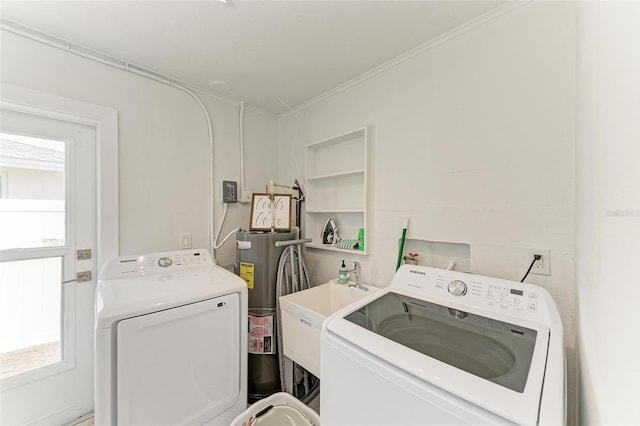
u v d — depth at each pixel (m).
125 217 1.78
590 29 0.71
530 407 0.58
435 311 1.10
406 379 0.73
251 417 1.45
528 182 1.21
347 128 2.06
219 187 2.28
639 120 0.37
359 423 0.84
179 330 1.31
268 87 2.11
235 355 1.53
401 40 1.53
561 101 1.13
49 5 1.25
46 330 1.56
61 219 1.61
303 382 1.90
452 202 1.46
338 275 2.12
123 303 1.19
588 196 0.74
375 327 0.97
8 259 1.45
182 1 1.23
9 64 1.38
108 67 1.70
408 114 1.67
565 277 1.11
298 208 2.46
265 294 1.90
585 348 0.74
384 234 1.80
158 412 1.24
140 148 1.84
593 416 0.62
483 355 0.82
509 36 1.27
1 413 1.42
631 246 0.39
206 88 2.13
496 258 1.30
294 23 1.39
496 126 1.31
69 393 1.61
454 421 0.64
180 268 1.72
